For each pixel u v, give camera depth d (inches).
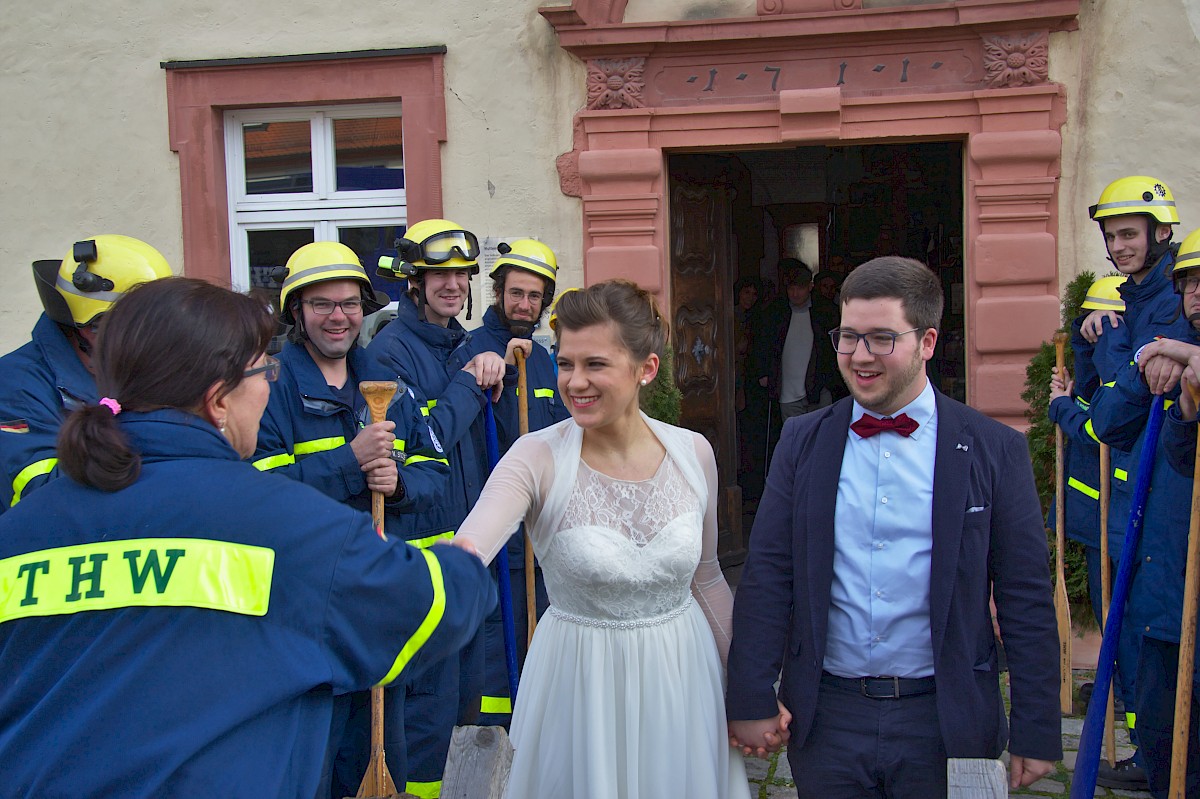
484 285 226.5
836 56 211.3
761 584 95.3
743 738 94.0
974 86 207.9
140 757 53.7
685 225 247.6
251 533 57.7
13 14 235.5
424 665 62.2
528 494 89.3
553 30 220.2
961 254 323.0
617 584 87.7
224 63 228.7
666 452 93.7
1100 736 104.7
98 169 236.1
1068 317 188.7
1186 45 200.2
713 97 215.9
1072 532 165.5
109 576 56.6
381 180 235.5
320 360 124.7
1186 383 102.3
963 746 88.6
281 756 56.4
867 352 89.6
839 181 337.7
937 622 89.0
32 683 56.2
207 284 63.7
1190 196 202.2
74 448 57.7
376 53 224.7
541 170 223.3
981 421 92.0
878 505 91.5
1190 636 104.5
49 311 100.7
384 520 122.4
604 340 86.2
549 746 89.8
